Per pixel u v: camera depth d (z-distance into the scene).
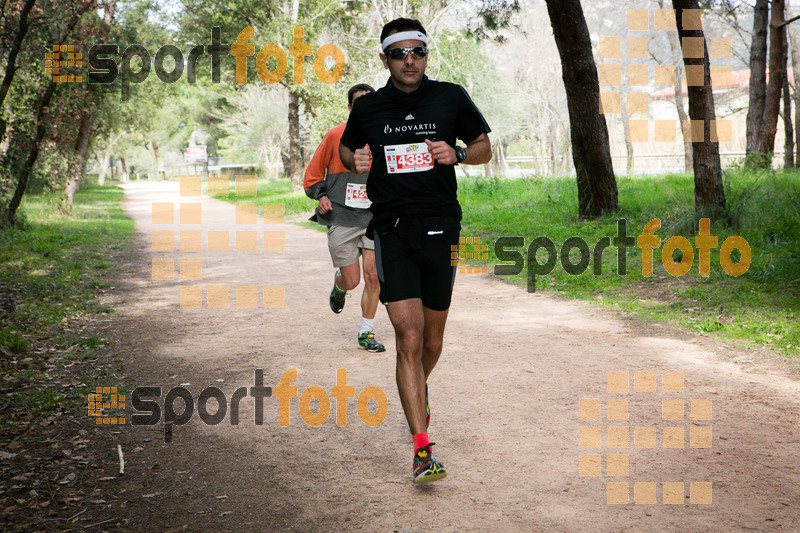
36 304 8.32
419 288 3.63
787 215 10.62
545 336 6.38
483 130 3.68
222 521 3.12
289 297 8.80
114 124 37.97
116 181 88.06
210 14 30.47
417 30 3.53
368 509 3.18
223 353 6.08
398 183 3.58
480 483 3.40
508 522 3.00
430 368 4.00
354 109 3.69
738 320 6.52
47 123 17.38
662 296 7.76
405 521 3.05
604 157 13.89
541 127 38.94
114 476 3.63
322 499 3.30
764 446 3.73
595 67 13.61
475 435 4.02
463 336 6.46
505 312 7.51
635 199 15.07
